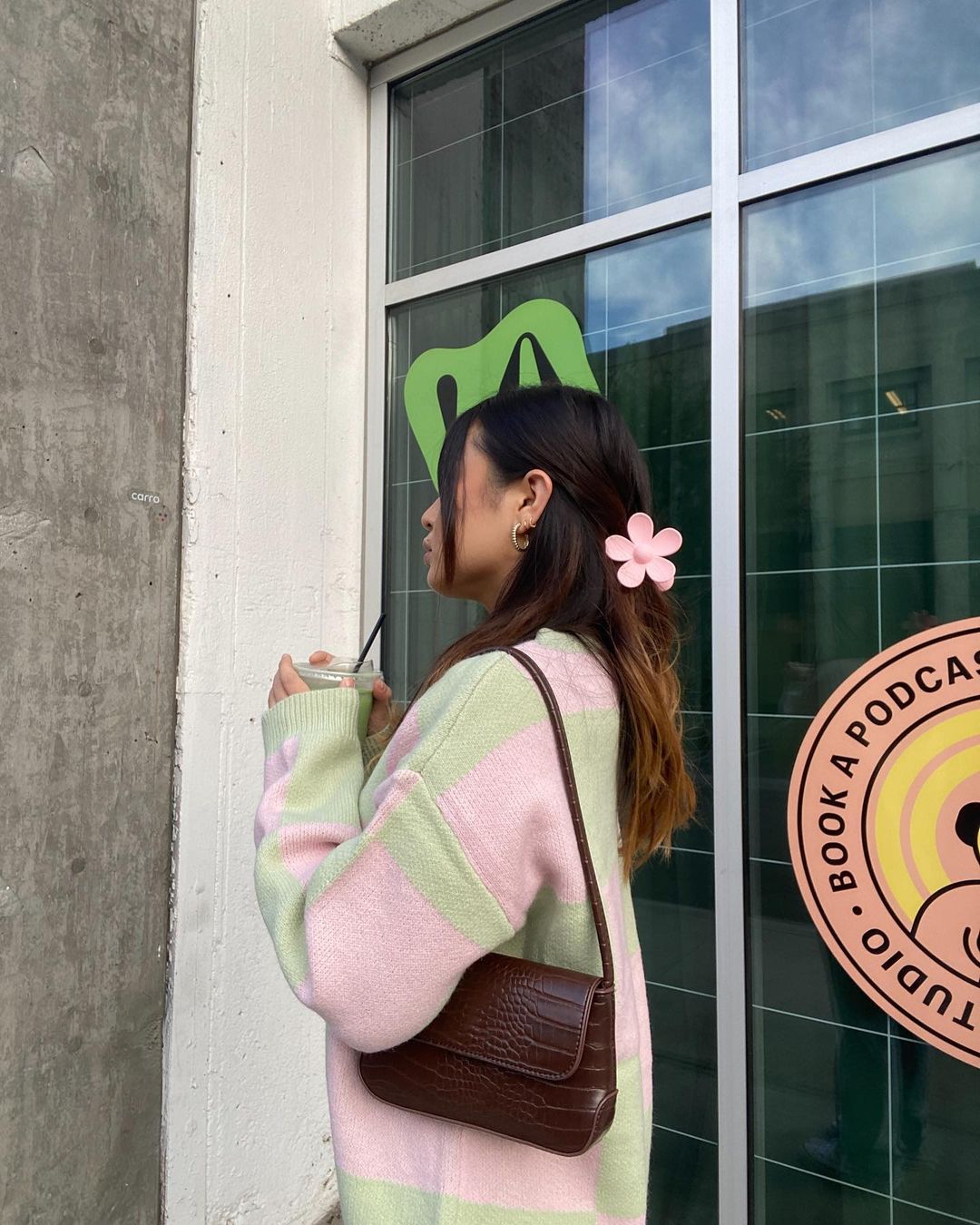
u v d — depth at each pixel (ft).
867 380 5.21
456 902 2.33
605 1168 2.72
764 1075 5.35
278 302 6.53
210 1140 5.82
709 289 5.77
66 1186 5.08
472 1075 2.46
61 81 5.14
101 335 5.35
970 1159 4.73
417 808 2.38
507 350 6.73
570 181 6.45
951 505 4.93
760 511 5.50
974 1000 4.73
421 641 7.16
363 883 2.40
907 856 4.95
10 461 4.88
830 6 5.37
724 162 5.61
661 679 3.06
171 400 5.77
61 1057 5.08
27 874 4.93
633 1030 2.89
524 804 2.42
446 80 7.15
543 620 2.91
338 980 2.35
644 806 3.08
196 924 5.78
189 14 5.94
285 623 6.52
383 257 7.34
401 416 7.35
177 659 5.79
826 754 5.21
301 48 6.75
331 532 6.99
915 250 5.09
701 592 5.70
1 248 4.84
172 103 5.81
